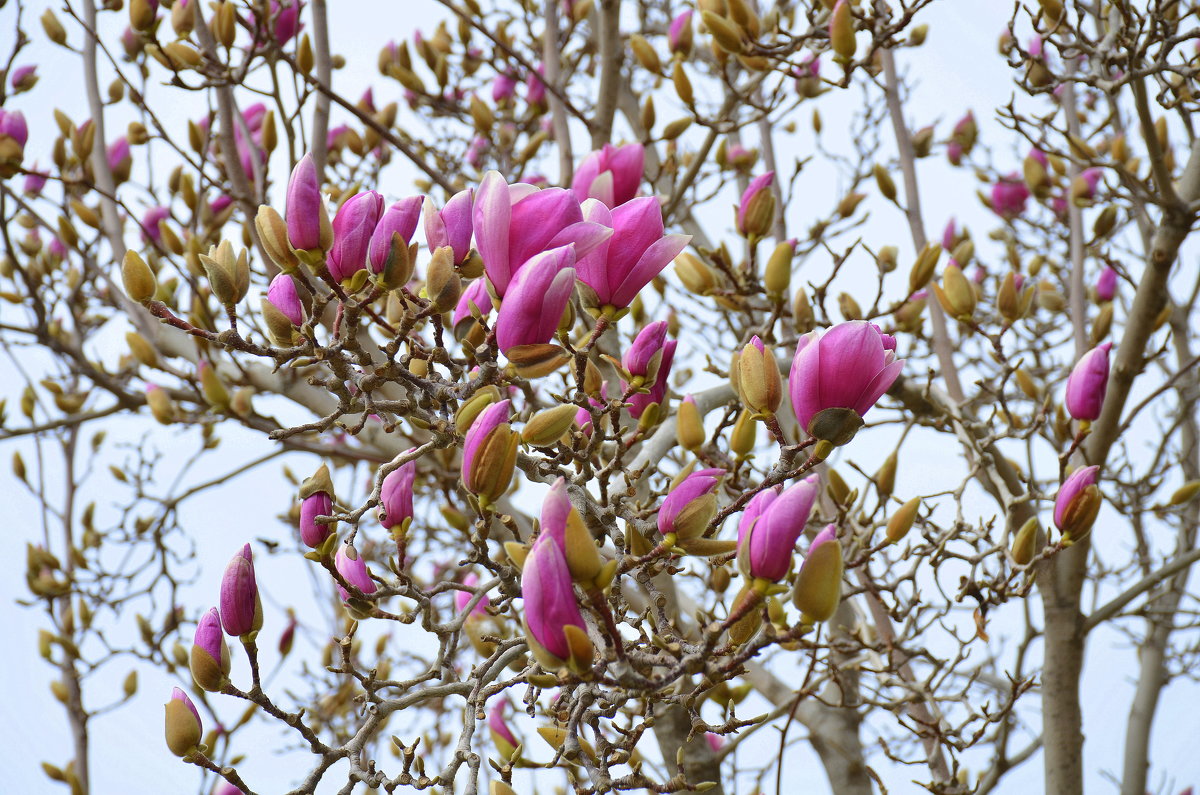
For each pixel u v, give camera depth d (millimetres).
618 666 2297
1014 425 3574
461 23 4660
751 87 3625
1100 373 2801
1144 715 4473
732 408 2736
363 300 2441
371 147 4398
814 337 2342
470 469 2396
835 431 2348
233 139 3516
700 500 2396
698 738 3277
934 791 3023
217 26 3385
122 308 3955
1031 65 3189
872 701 3012
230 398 3562
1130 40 3039
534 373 2371
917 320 3398
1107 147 4402
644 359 2484
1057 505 2764
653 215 2412
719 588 2787
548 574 2268
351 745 2555
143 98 3473
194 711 2473
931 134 4238
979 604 2900
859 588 2965
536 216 2367
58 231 3984
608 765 2521
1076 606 3455
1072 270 3963
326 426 2480
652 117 3770
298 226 2418
